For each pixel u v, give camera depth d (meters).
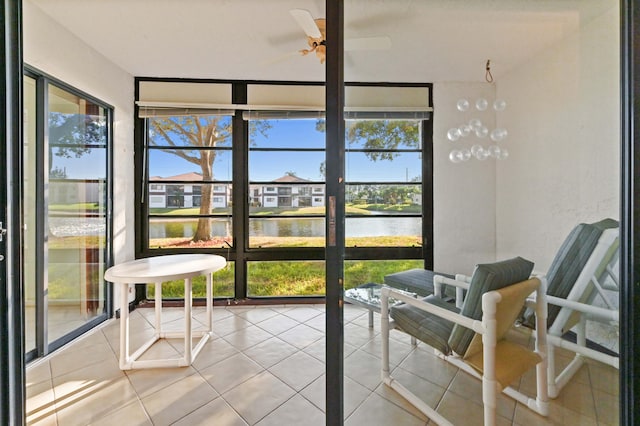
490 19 1.70
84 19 2.12
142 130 3.11
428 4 1.54
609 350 1.35
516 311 1.38
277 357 2.05
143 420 1.47
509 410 1.43
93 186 2.60
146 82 3.07
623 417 1.19
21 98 1.29
